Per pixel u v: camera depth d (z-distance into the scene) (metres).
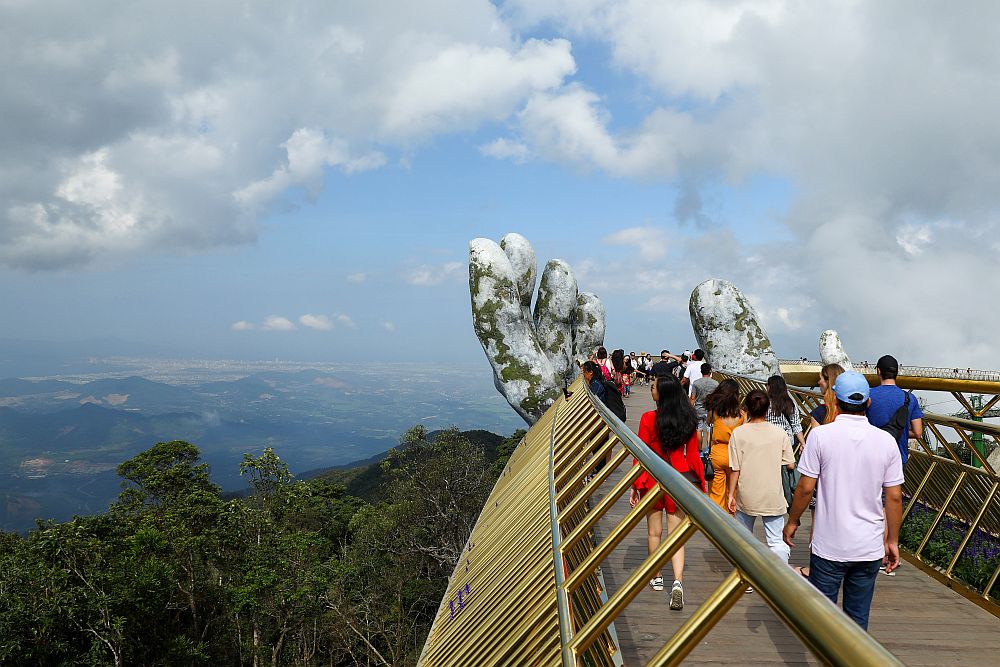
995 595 6.04
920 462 8.70
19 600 23.53
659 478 2.64
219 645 32.84
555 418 8.39
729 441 6.04
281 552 36.06
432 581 38.94
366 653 35.50
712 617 1.80
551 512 5.09
